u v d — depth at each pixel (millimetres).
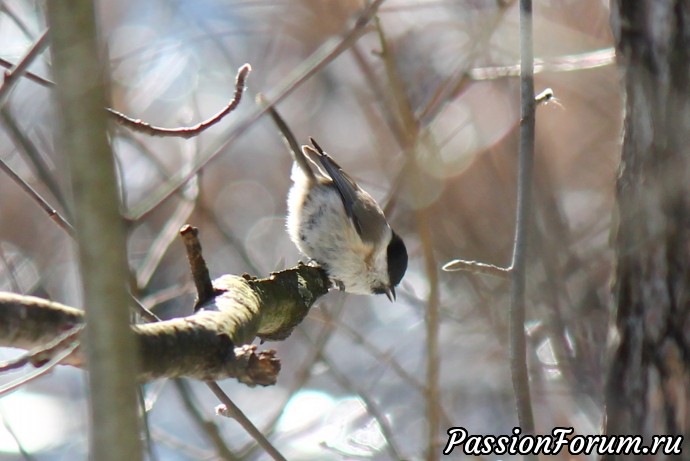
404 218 13375
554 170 10789
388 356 10062
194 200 9555
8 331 3646
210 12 14828
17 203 14039
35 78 5535
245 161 17219
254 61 15680
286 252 16234
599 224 11461
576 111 12055
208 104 15781
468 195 11086
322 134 16609
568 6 11547
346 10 13789
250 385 4289
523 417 4688
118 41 14289
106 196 2949
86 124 2928
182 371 4070
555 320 8641
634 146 4957
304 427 11289
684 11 4746
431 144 9273
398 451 9164
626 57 5012
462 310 11484
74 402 12812
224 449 8273
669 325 4766
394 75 8766
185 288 10164
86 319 2941
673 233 4742
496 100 12297
